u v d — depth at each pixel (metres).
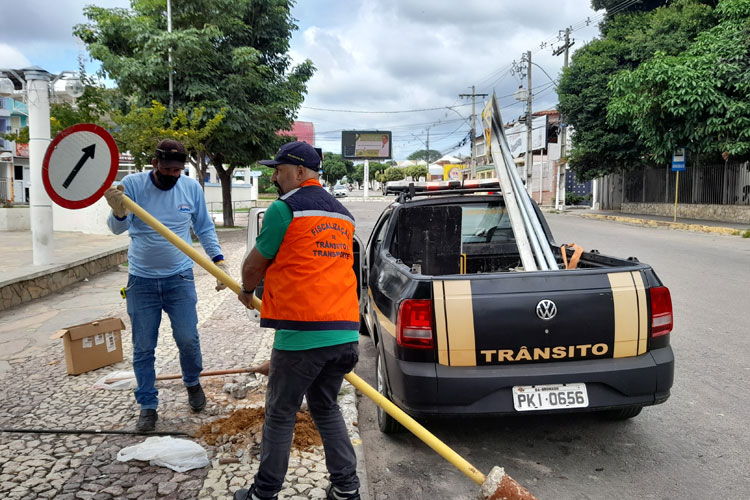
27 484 2.97
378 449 3.67
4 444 3.43
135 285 3.54
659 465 3.40
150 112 15.31
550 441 3.73
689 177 21.94
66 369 4.86
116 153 3.01
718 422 3.98
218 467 3.16
